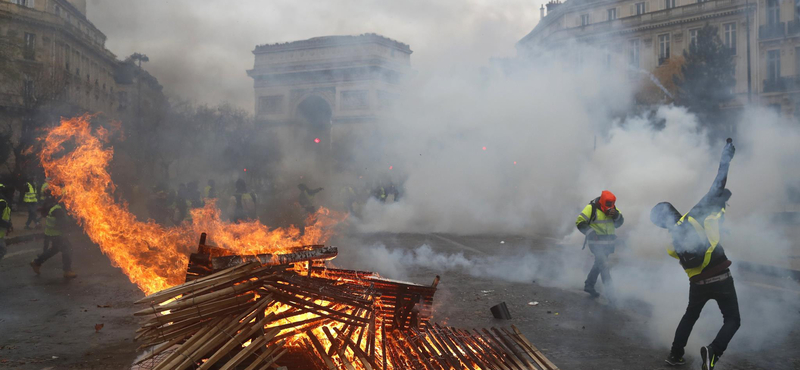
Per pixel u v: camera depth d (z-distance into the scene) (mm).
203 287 4074
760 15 42969
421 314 5230
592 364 5109
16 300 8180
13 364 5113
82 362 5184
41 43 49844
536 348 5344
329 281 4766
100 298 8320
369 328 4340
